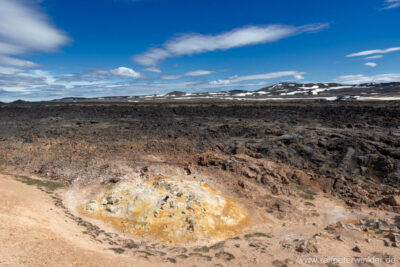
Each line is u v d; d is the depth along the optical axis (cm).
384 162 3469
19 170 3691
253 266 1744
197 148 4422
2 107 12656
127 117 8819
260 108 9606
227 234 2297
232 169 3444
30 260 1370
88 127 6844
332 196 3066
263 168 3494
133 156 3928
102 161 3766
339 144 4175
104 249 1838
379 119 6144
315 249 1922
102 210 2578
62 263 1428
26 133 5947
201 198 2652
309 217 2595
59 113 10112
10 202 2298
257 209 2734
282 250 1969
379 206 2741
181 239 2175
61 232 1931
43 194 2897
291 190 3125
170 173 3353
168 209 2491
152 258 1789
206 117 8312
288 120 6850
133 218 2420
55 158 4003
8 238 1547
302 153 4094
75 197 2912
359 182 3241
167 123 7025
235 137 5350
